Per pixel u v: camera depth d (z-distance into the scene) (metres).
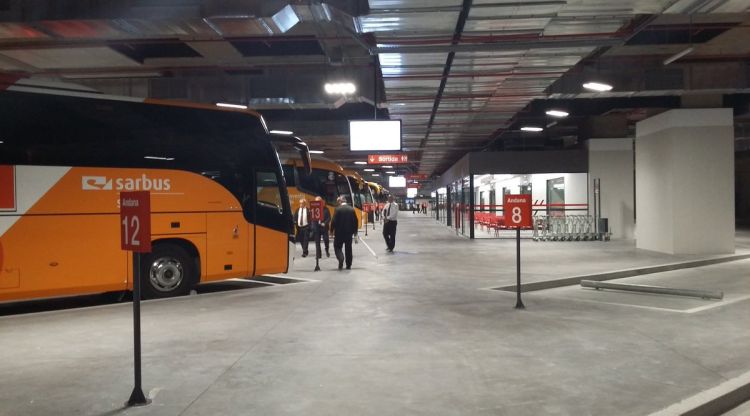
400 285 12.21
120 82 18.05
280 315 9.08
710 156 17.42
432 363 6.41
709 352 6.81
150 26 10.54
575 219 24.69
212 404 5.13
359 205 33.19
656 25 13.66
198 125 11.36
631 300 10.55
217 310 9.54
